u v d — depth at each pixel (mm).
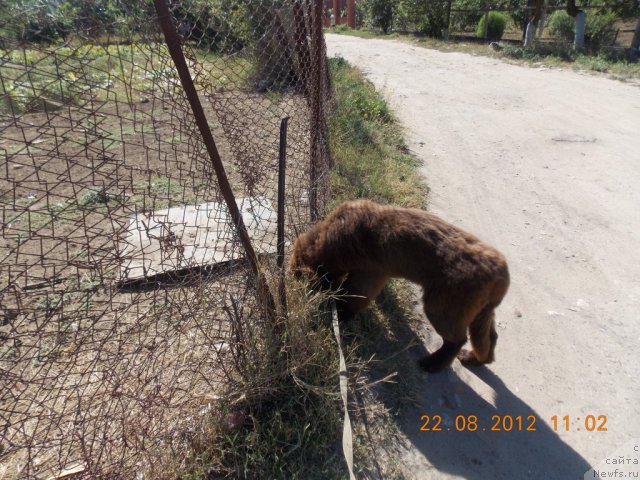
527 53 14445
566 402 3051
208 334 2695
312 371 2797
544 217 5223
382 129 7133
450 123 8242
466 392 3084
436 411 2939
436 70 12758
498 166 6531
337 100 7145
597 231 4953
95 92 1994
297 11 3145
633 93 10273
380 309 3629
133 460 2271
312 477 2455
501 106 9336
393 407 2902
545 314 3795
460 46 16531
